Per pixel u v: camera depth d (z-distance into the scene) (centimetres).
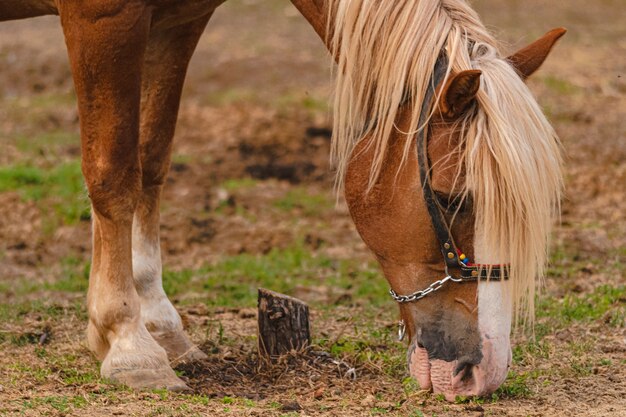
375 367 769
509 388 699
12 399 664
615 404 673
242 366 779
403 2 625
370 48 630
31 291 1121
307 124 1997
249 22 3038
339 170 644
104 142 699
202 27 771
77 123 2086
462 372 609
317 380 741
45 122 2077
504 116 582
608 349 825
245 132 1945
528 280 586
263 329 778
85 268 1196
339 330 916
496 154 577
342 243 1372
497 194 580
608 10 3247
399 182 618
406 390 698
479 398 671
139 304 727
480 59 609
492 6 3170
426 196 604
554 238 1311
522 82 604
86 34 682
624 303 989
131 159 708
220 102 2170
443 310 616
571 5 3272
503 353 601
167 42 764
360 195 636
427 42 614
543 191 579
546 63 2459
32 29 2909
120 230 715
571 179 1620
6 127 2031
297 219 1496
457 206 596
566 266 1184
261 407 663
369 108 643
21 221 1438
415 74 611
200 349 823
